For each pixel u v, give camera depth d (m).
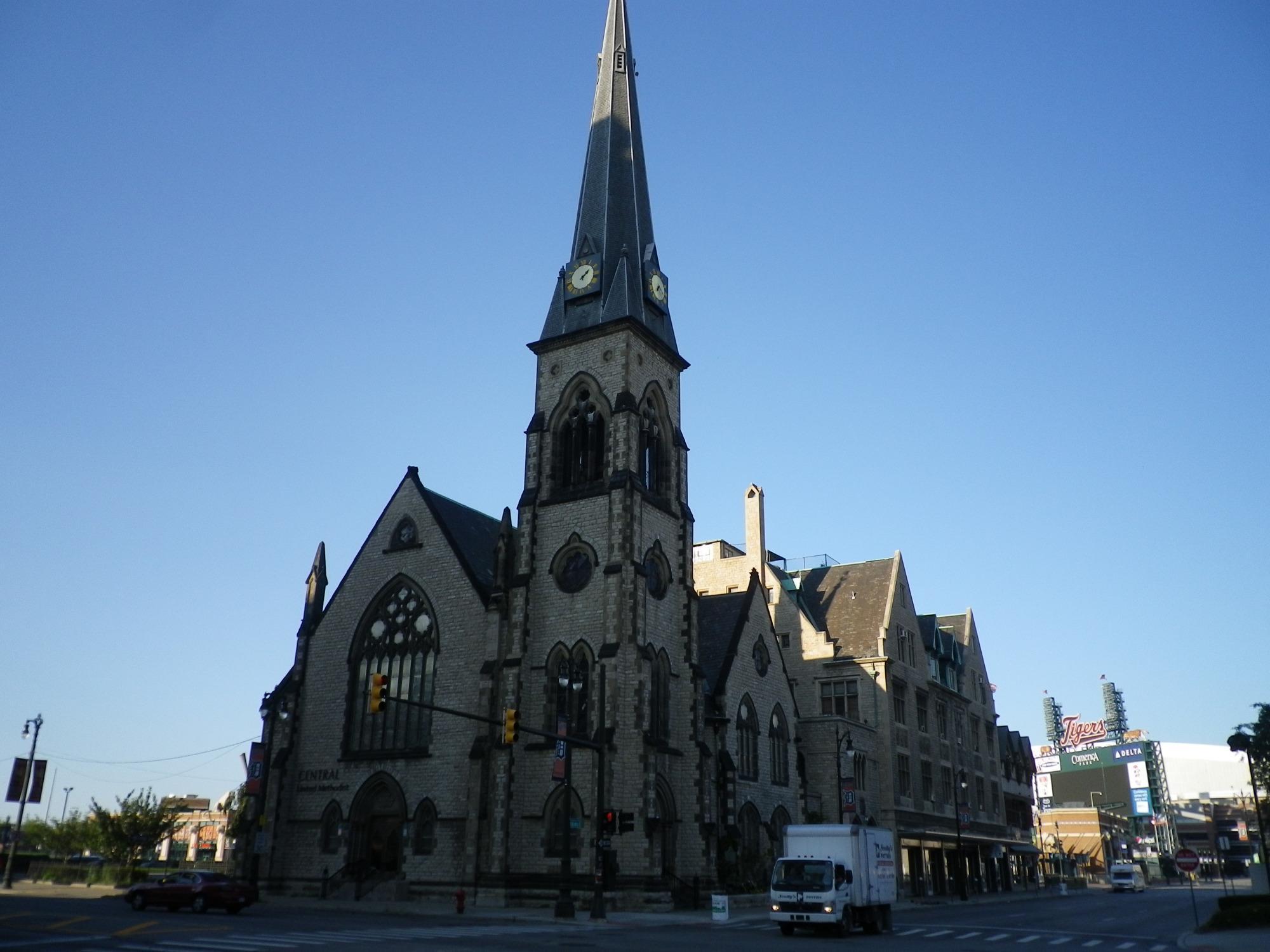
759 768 65.25
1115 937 39.94
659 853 50.47
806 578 92.50
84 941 28.06
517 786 53.06
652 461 61.94
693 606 59.66
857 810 72.69
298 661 62.78
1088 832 166.50
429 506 61.38
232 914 43.31
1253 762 61.78
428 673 58.03
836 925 37.50
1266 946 35.03
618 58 71.94
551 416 61.16
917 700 88.31
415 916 43.94
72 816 116.12
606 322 60.81
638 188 67.94
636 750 51.09
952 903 71.12
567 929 38.00
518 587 56.88
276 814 59.38
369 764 57.91
